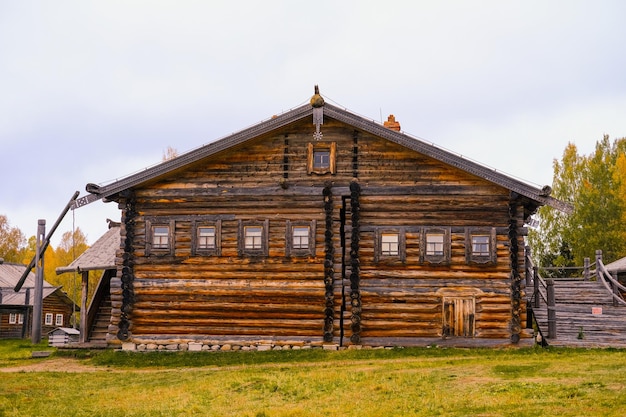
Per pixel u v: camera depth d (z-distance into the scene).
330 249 27.47
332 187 27.72
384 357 25.22
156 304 28.09
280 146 28.17
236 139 27.41
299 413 16.80
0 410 18.34
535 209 28.98
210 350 27.64
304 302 27.48
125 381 22.70
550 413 15.26
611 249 55.62
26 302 51.91
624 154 59.50
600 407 15.39
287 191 27.91
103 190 28.03
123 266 28.23
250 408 17.80
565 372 19.69
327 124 28.05
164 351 27.69
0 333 51.50
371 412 16.47
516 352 25.44
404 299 27.14
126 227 28.36
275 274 27.67
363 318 27.23
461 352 25.70
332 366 23.52
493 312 26.91
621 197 57.03
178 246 28.17
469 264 27.12
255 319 27.73
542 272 55.78
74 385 22.17
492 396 17.25
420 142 26.88
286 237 27.72
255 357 26.17
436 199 27.44
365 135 27.94
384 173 27.67
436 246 27.33
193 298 27.95
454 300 27.09
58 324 56.22
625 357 22.88
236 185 28.17
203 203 28.25
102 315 31.59
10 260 78.56
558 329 27.92
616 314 29.38
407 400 17.52
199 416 17.17
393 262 27.30
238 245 27.89
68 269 30.83
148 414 17.55
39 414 17.91
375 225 27.52
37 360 28.38
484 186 27.33
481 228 27.20
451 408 16.41
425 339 26.98
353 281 27.20
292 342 27.34
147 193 28.41
